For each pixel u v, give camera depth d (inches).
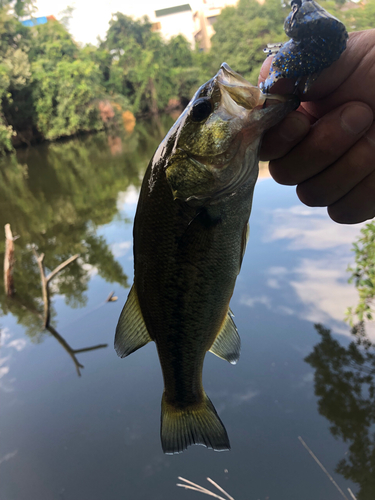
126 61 245.0
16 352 28.7
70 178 94.0
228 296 7.8
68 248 49.0
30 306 36.6
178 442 8.4
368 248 24.7
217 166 6.9
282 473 16.3
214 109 6.8
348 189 6.9
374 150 6.5
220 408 19.8
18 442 20.4
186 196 7.1
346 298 25.8
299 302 26.5
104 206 64.7
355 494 14.9
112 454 19.0
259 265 31.3
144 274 7.8
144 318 8.2
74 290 37.5
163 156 7.3
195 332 7.9
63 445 19.9
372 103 6.2
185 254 7.4
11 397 23.8
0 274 46.1
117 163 101.5
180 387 8.4
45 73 169.2
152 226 7.5
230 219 7.3
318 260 30.7
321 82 6.1
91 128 195.0
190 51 253.1
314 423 18.3
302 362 21.9
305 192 7.2
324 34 5.7
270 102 6.4
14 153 151.1
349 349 22.1
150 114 252.1
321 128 6.4
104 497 16.9
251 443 17.9
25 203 75.9
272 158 6.9
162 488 16.7
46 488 17.6
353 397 19.3
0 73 146.3
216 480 16.5
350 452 16.6
